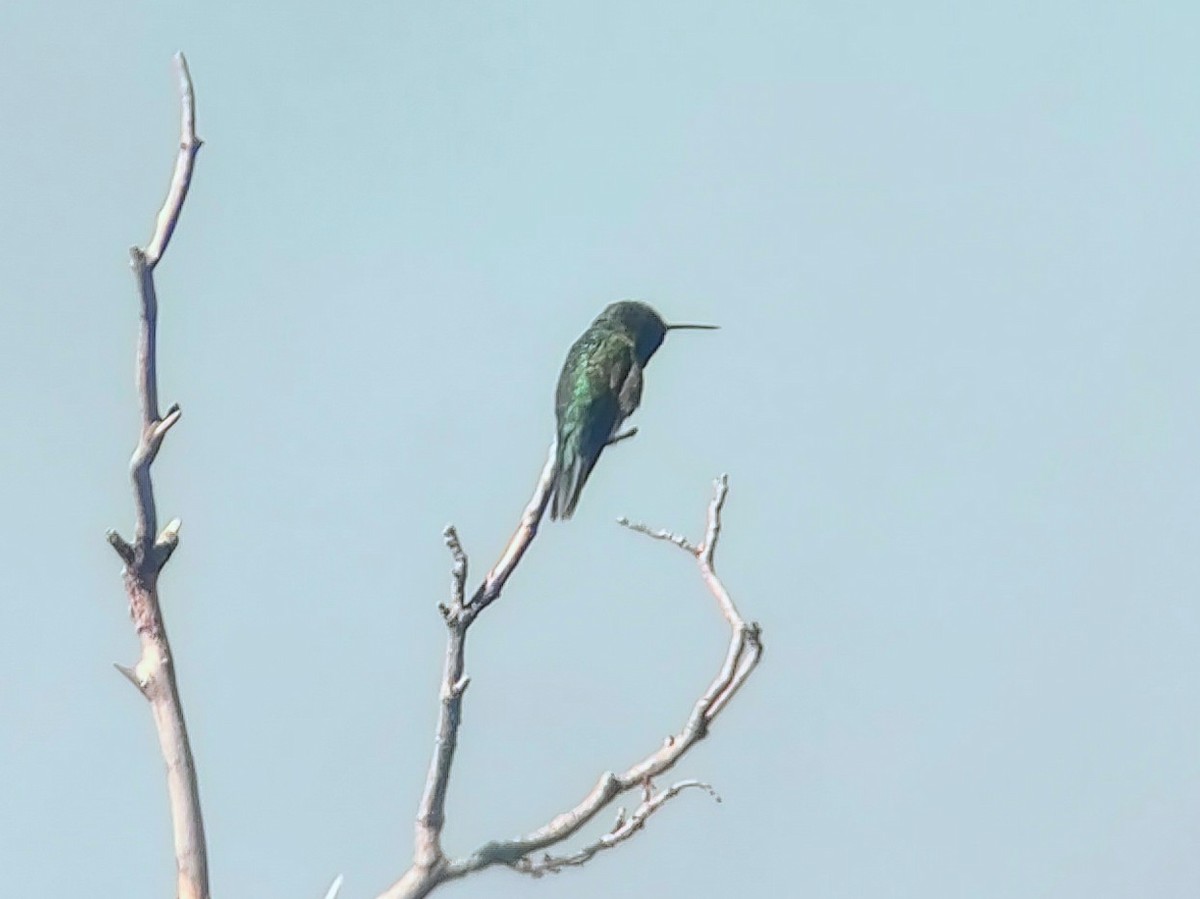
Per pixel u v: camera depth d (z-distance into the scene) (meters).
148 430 10.20
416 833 10.29
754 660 10.55
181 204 9.98
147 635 10.44
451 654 10.11
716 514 10.73
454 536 9.98
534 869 10.31
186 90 10.01
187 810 10.33
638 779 10.50
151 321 10.05
